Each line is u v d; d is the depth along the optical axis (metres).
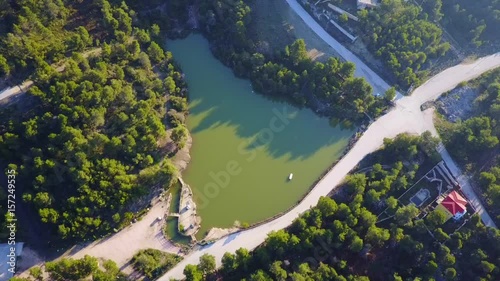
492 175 133.88
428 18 168.00
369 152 144.00
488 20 168.12
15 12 139.62
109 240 123.25
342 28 163.00
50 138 123.06
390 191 134.50
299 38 160.88
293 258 122.75
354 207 126.31
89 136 128.25
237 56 155.38
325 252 123.88
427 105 154.38
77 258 119.25
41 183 119.88
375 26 159.00
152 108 142.12
